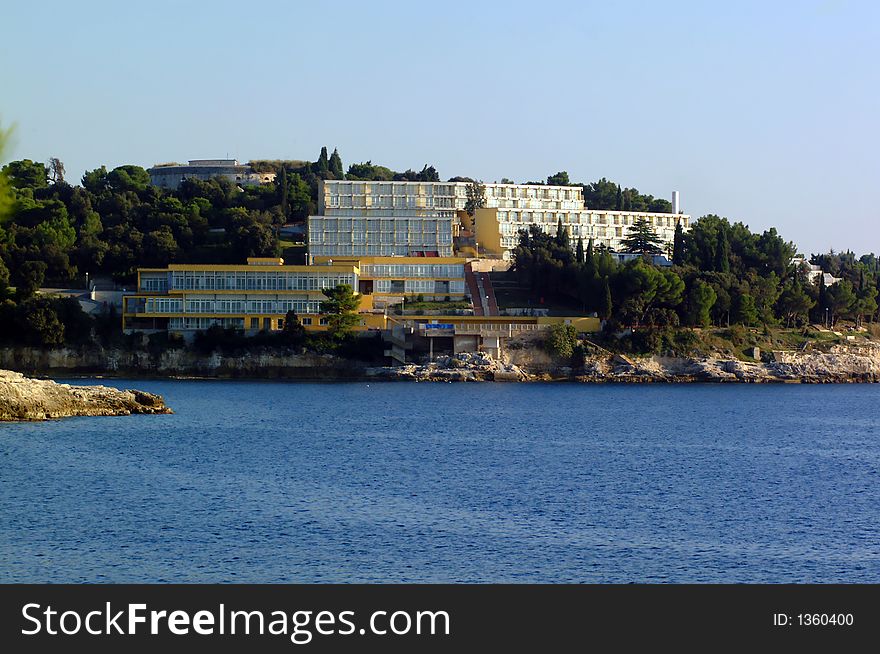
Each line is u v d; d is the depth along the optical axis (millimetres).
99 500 100938
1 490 104562
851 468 129500
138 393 175750
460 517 96062
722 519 97125
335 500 102938
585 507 101562
